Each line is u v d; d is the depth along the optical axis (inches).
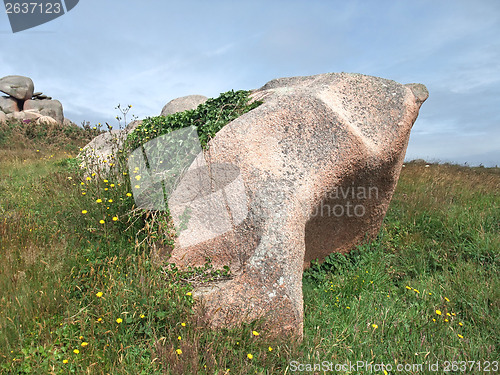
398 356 116.1
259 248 123.7
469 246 197.5
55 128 757.9
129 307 111.4
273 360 105.4
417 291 154.1
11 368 93.1
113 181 185.3
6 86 995.3
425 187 296.0
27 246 141.6
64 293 116.6
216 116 183.5
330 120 156.7
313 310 138.9
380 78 182.1
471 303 150.1
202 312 111.0
